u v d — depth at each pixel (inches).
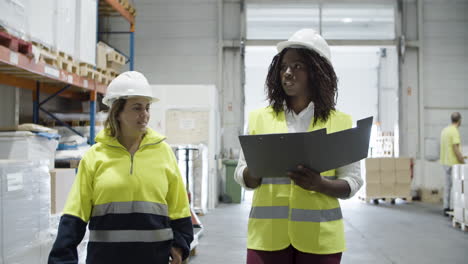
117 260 63.2
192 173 277.0
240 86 383.2
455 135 275.7
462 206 232.7
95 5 175.9
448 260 171.9
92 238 64.3
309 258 60.9
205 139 306.7
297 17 397.4
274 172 59.1
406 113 382.6
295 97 68.2
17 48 117.3
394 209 317.1
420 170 378.9
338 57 533.3
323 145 53.7
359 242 204.4
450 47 384.2
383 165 347.3
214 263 165.2
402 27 384.5
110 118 67.6
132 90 67.0
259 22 397.4
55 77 142.6
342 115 67.0
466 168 225.9
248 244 65.4
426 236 218.5
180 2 386.6
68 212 63.1
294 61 64.7
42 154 134.0
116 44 381.4
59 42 144.3
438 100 382.9
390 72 489.4
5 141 122.6
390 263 167.3
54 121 193.3
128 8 249.6
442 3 385.1
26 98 212.7
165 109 307.4
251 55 538.0
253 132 68.1
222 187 369.7
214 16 385.4
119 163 65.9
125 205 64.2
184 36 385.1
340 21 395.9
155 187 66.1
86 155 67.2
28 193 100.0
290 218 61.8
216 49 384.5
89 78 174.6
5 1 110.9
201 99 306.7
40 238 105.9
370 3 386.3
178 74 384.5
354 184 62.7
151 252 64.1
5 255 89.3
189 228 70.7
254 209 65.4
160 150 70.0
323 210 62.0
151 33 385.1
